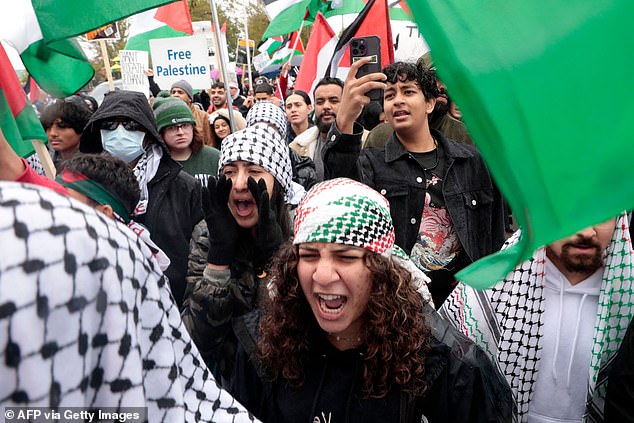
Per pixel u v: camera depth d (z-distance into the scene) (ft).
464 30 2.79
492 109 2.81
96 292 1.96
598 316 5.90
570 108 2.86
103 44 17.06
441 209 9.17
